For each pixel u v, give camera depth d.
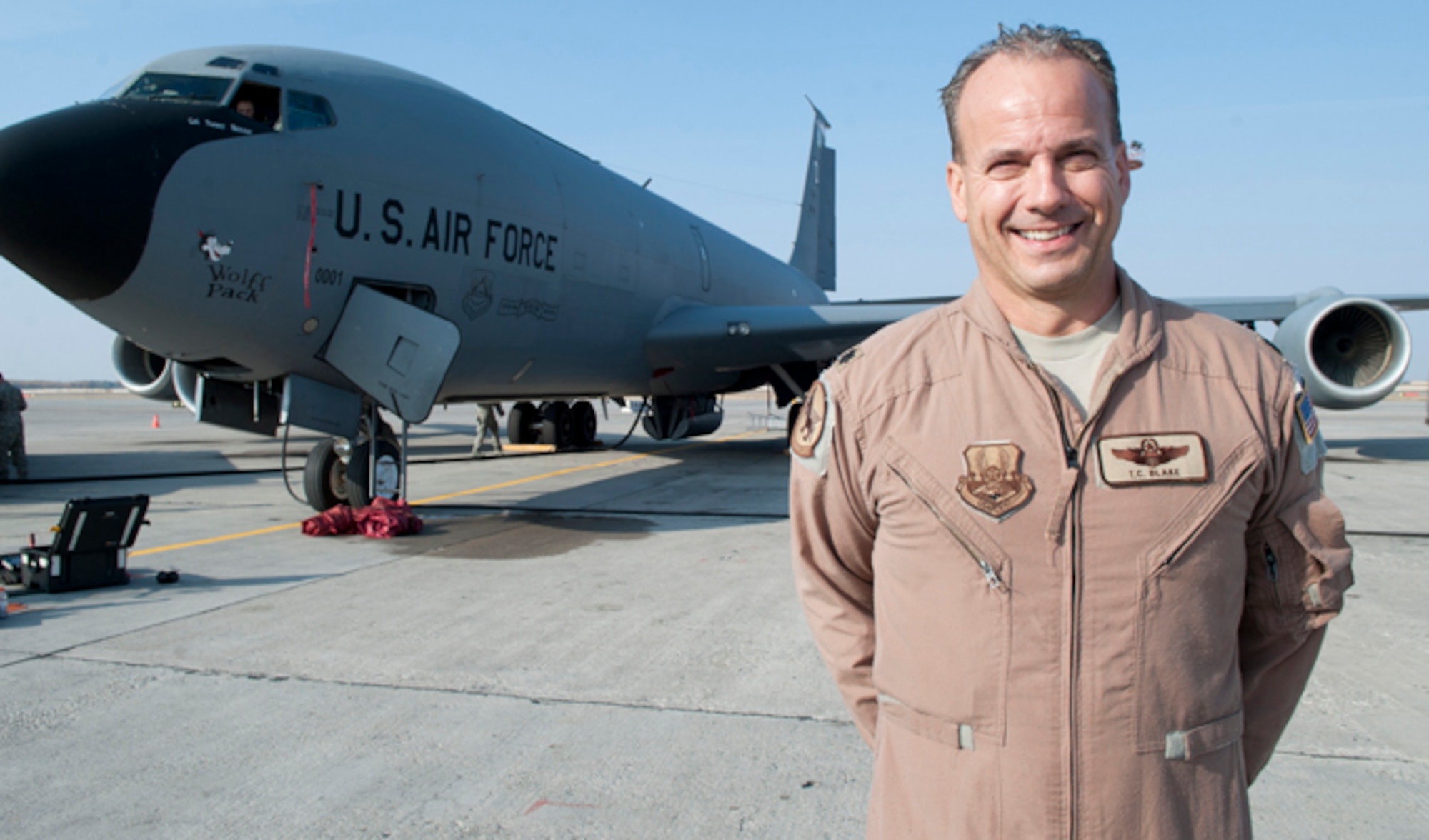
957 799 1.21
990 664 1.18
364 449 7.46
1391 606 4.62
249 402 8.19
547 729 3.09
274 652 3.95
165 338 6.35
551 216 9.12
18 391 10.87
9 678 3.60
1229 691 1.19
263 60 6.79
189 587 5.21
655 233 11.73
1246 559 1.30
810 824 2.44
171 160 5.89
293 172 6.53
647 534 7.07
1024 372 1.21
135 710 3.26
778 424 25.61
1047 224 1.18
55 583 5.01
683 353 11.73
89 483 10.83
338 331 7.01
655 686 3.51
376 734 3.05
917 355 1.31
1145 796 1.14
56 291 5.92
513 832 2.40
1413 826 2.40
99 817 2.48
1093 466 1.17
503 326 8.68
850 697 1.45
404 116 7.54
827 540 1.43
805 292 19.56
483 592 5.09
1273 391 1.21
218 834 2.39
